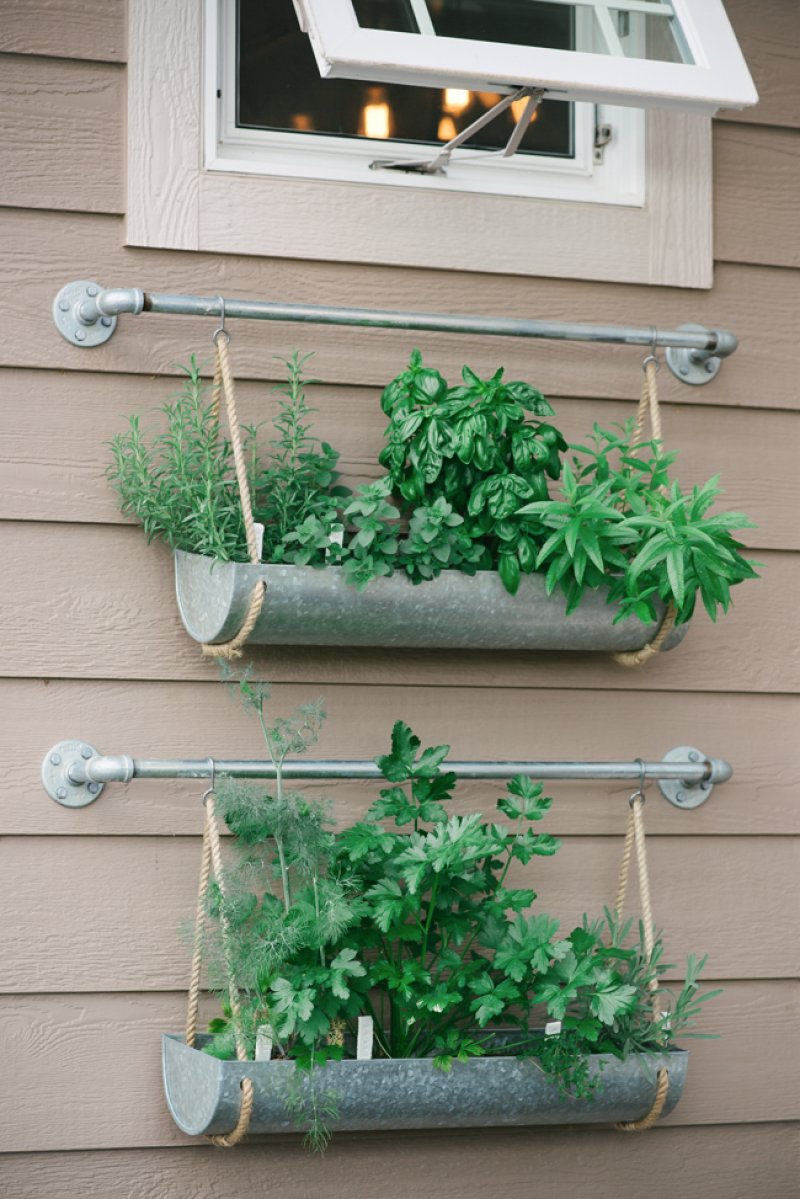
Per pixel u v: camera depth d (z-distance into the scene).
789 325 2.40
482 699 2.25
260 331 2.19
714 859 2.32
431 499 2.09
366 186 2.23
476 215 2.27
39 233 2.11
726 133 2.39
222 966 1.97
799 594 2.38
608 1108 2.07
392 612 2.04
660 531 2.04
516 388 2.13
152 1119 2.09
